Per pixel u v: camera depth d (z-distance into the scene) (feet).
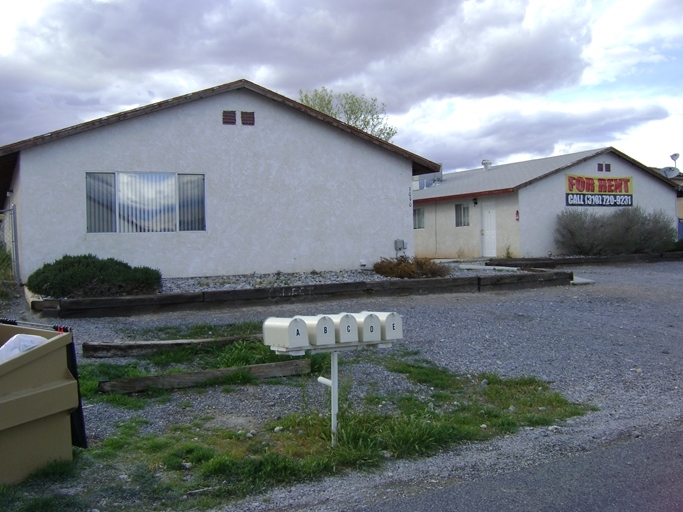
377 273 55.47
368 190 58.13
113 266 43.24
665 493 16.05
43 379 16.17
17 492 15.19
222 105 53.01
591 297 48.19
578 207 86.28
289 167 55.26
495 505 15.47
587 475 17.42
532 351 31.86
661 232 84.58
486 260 81.25
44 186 47.57
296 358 27.53
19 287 49.01
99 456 17.72
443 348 31.65
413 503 15.62
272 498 15.94
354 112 135.64
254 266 54.13
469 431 20.92
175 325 35.09
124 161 49.90
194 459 17.71
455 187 96.73
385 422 21.06
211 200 52.75
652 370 29.25
